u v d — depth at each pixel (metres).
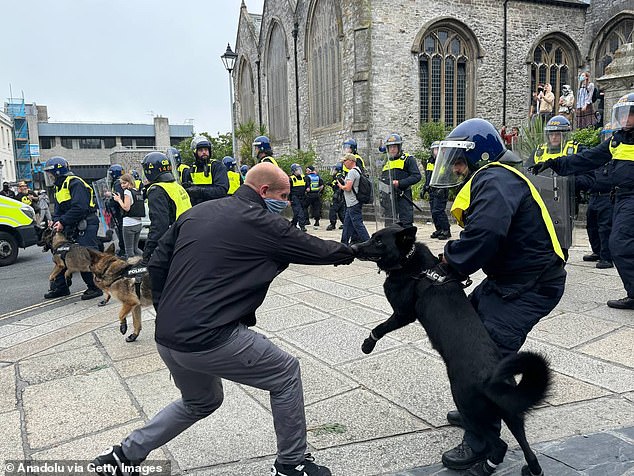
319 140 26.47
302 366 4.43
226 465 3.04
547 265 2.80
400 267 2.84
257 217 2.51
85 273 7.63
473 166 2.97
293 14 28.22
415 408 3.61
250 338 2.52
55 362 4.91
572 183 5.16
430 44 23.12
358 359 4.52
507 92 24.39
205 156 7.52
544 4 24.47
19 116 64.94
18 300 8.16
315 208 16.34
